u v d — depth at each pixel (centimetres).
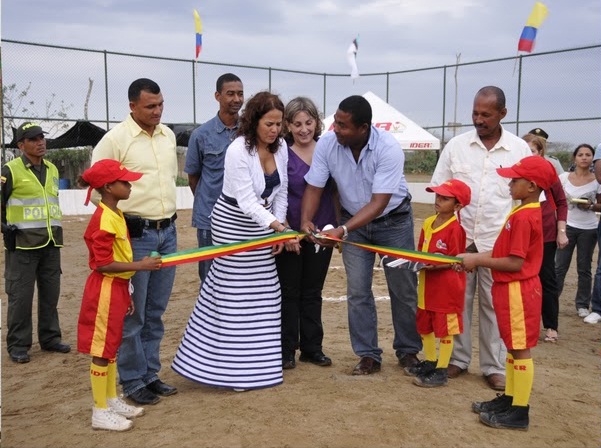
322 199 531
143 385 459
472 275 508
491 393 476
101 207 410
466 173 501
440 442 389
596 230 780
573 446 397
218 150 577
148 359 475
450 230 477
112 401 431
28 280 614
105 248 398
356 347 520
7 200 609
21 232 604
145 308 475
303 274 536
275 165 486
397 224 513
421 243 502
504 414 416
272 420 412
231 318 477
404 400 450
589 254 788
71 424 434
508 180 493
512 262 404
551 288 672
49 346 646
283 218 505
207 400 456
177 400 462
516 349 410
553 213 662
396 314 533
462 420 421
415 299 524
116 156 451
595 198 771
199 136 584
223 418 419
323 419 414
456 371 516
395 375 514
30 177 618
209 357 477
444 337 483
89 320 410
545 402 472
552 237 664
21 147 625
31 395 511
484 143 500
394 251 477
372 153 486
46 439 407
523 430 413
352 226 476
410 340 535
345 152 497
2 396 510
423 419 418
